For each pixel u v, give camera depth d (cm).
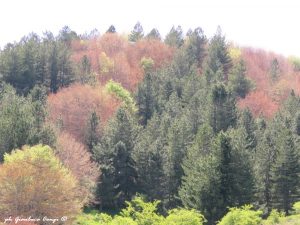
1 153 4788
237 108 7350
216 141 4347
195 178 4288
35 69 9362
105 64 11106
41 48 10094
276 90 10762
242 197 4212
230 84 9556
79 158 5275
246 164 4347
